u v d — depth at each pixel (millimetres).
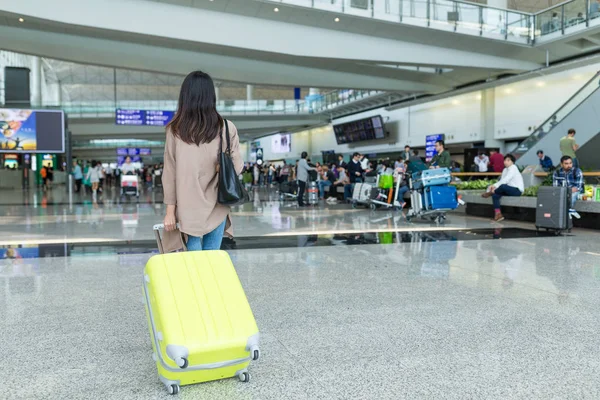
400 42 21047
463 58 22188
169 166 2754
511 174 10219
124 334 3139
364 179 15961
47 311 3656
